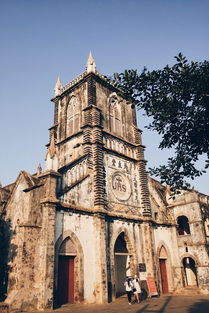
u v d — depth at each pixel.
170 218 35.69
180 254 33.78
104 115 33.78
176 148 11.61
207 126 10.41
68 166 27.28
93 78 34.59
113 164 31.36
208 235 33.44
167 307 20.08
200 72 9.84
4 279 21.92
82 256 23.78
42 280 19.39
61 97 39.22
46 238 20.62
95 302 23.12
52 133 36.47
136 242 30.00
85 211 25.47
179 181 11.66
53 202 22.09
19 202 23.77
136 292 23.56
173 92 10.20
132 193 32.47
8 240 23.33
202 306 19.67
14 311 17.67
